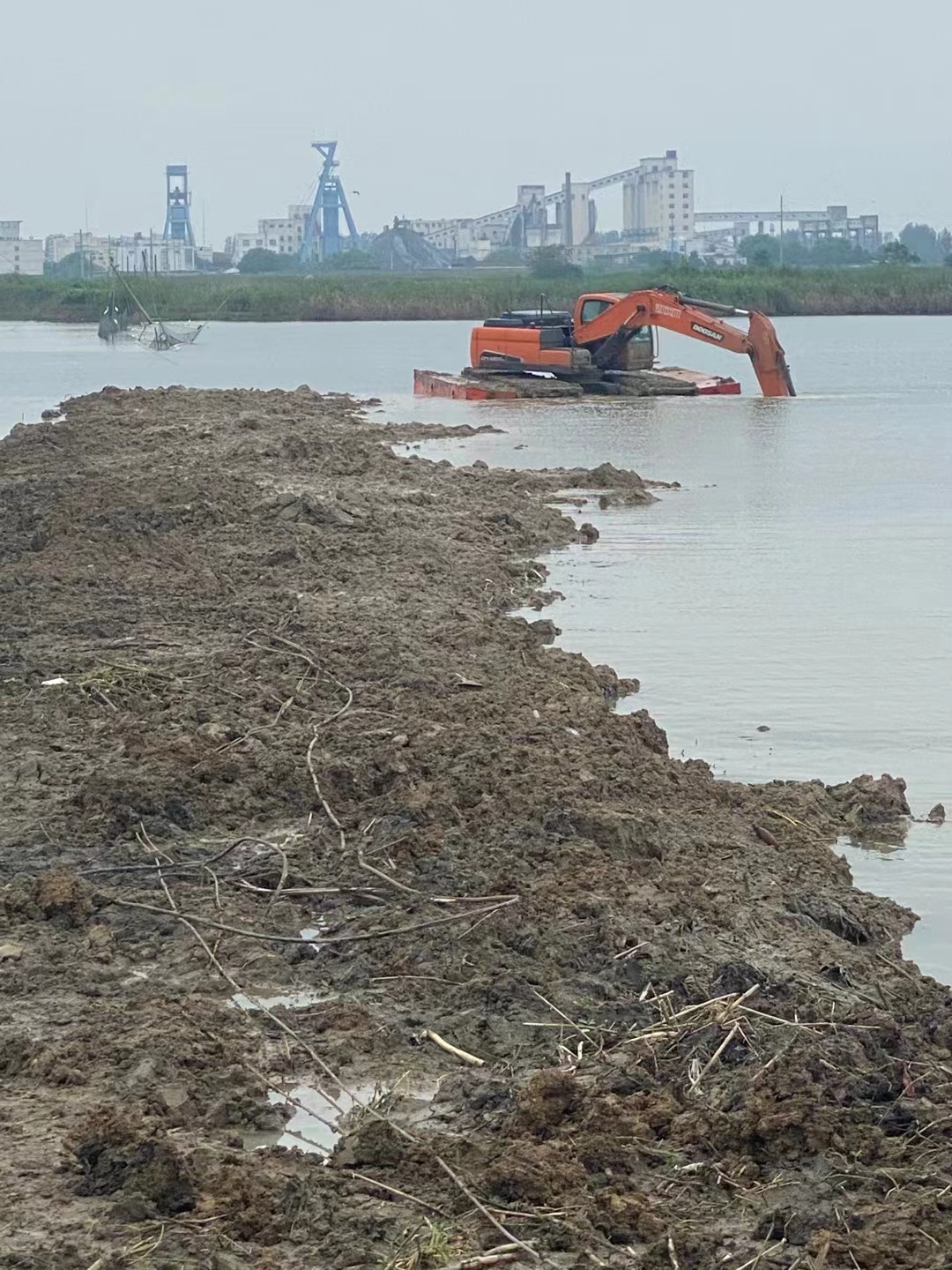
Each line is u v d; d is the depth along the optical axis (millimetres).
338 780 10281
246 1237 5773
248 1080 6918
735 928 8562
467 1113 6715
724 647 14820
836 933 8750
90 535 18234
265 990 7859
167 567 17203
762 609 16359
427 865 9102
